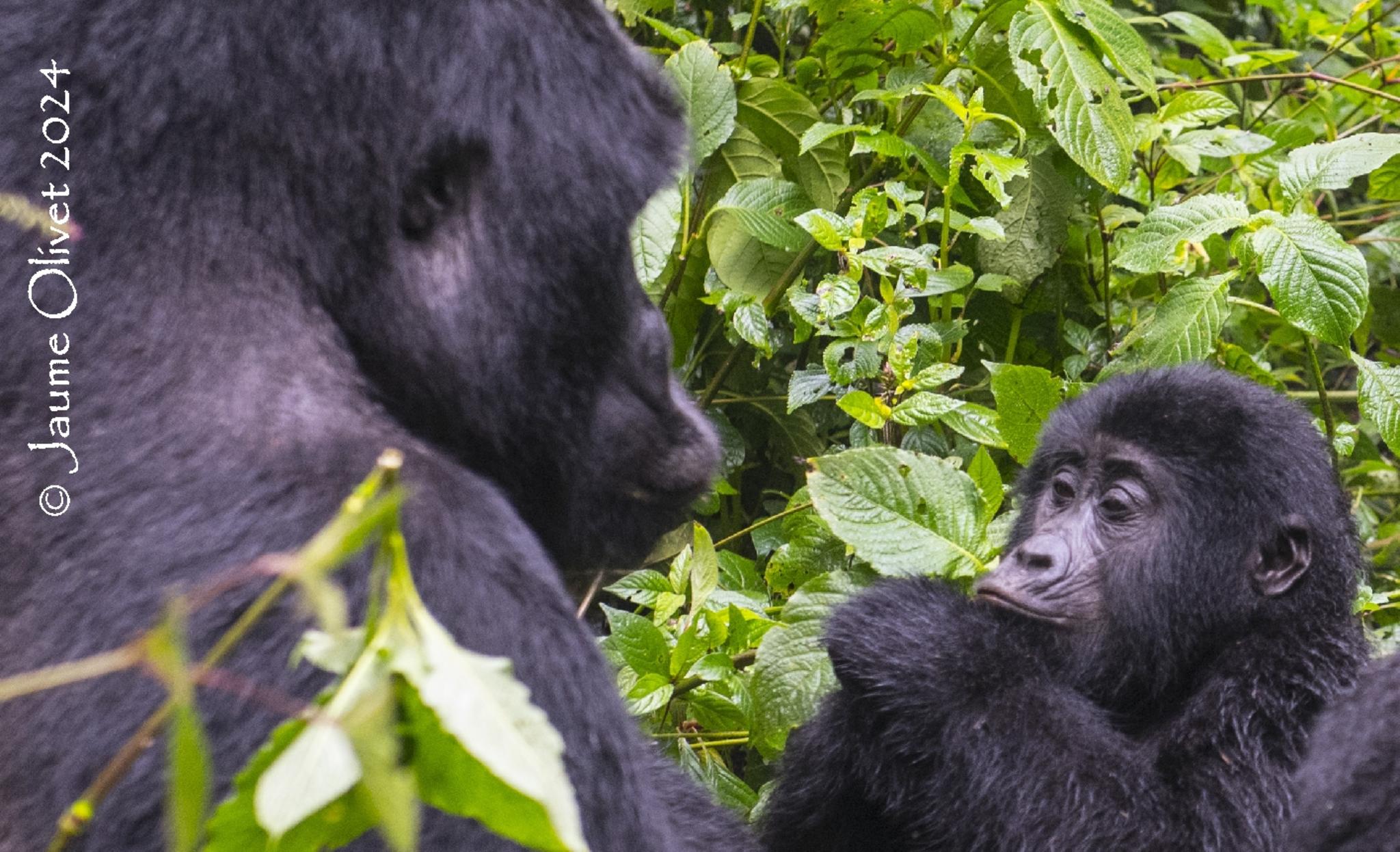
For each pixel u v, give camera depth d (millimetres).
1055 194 7938
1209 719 5789
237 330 3051
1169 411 6430
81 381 2926
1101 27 7652
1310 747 4270
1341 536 6340
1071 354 8344
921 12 7820
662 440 4020
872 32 7918
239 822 1897
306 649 1904
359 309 3361
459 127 3318
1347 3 10953
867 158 8375
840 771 5969
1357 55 9961
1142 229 7121
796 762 6148
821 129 7371
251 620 1873
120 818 2637
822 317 6871
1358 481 9156
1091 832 5430
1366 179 10914
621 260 3592
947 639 5816
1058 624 6238
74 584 2781
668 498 4090
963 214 7691
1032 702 5691
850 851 6090
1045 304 8242
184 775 1675
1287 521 6160
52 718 2723
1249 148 8016
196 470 2846
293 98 3223
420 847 2723
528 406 3574
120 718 2682
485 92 3336
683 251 7625
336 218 3285
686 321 8055
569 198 3412
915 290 6828
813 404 8180
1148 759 5781
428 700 1858
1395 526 8836
